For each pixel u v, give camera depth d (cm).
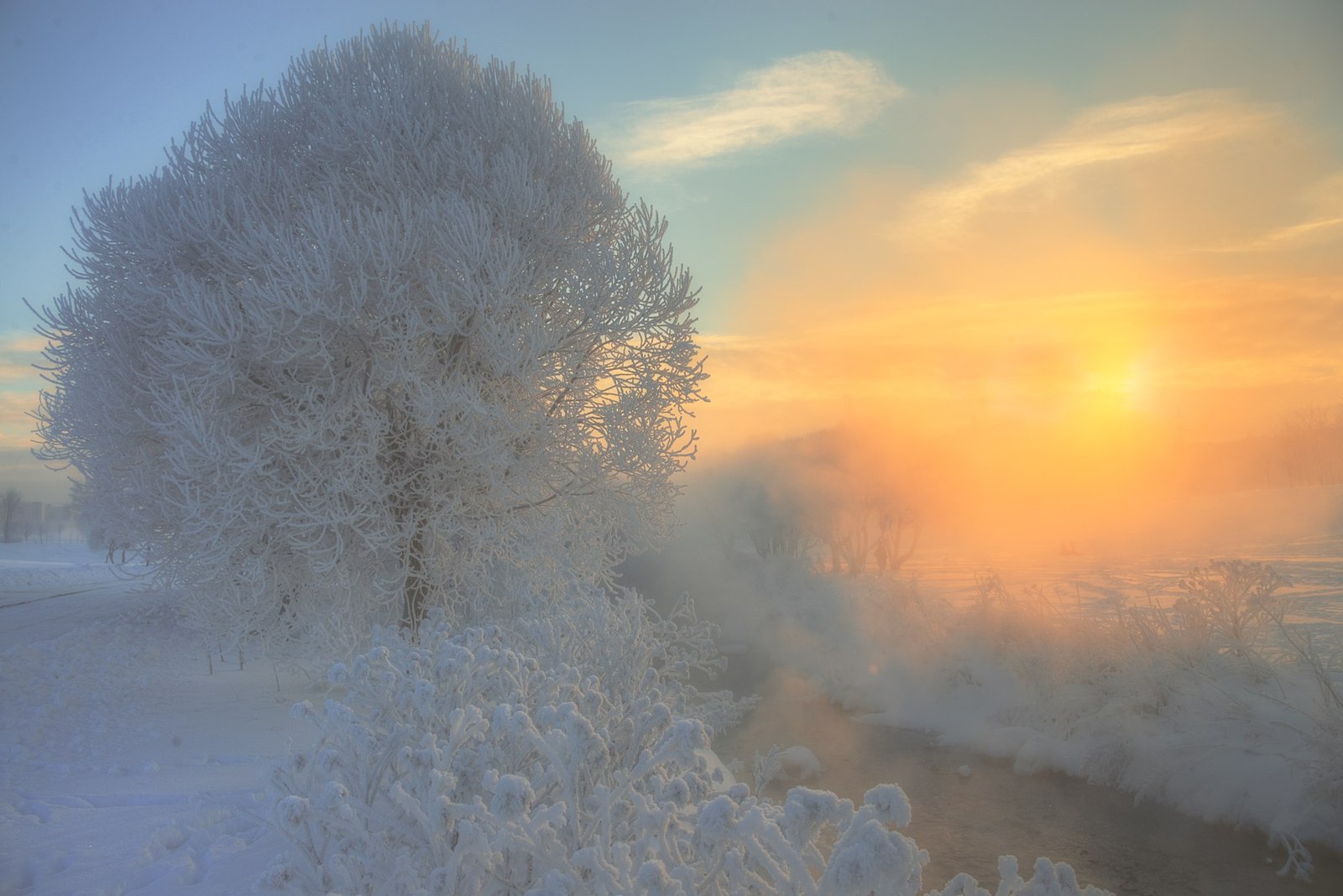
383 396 1031
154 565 996
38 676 1306
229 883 434
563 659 588
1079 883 775
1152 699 1161
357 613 1016
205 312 906
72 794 637
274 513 918
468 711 351
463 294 993
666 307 1094
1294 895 736
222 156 1103
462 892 313
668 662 1034
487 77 1193
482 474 1041
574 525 1138
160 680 1314
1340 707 905
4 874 456
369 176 1046
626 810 317
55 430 981
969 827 927
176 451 896
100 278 1013
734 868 244
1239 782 912
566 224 1131
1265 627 1261
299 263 902
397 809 339
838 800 244
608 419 1063
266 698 1149
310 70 1155
